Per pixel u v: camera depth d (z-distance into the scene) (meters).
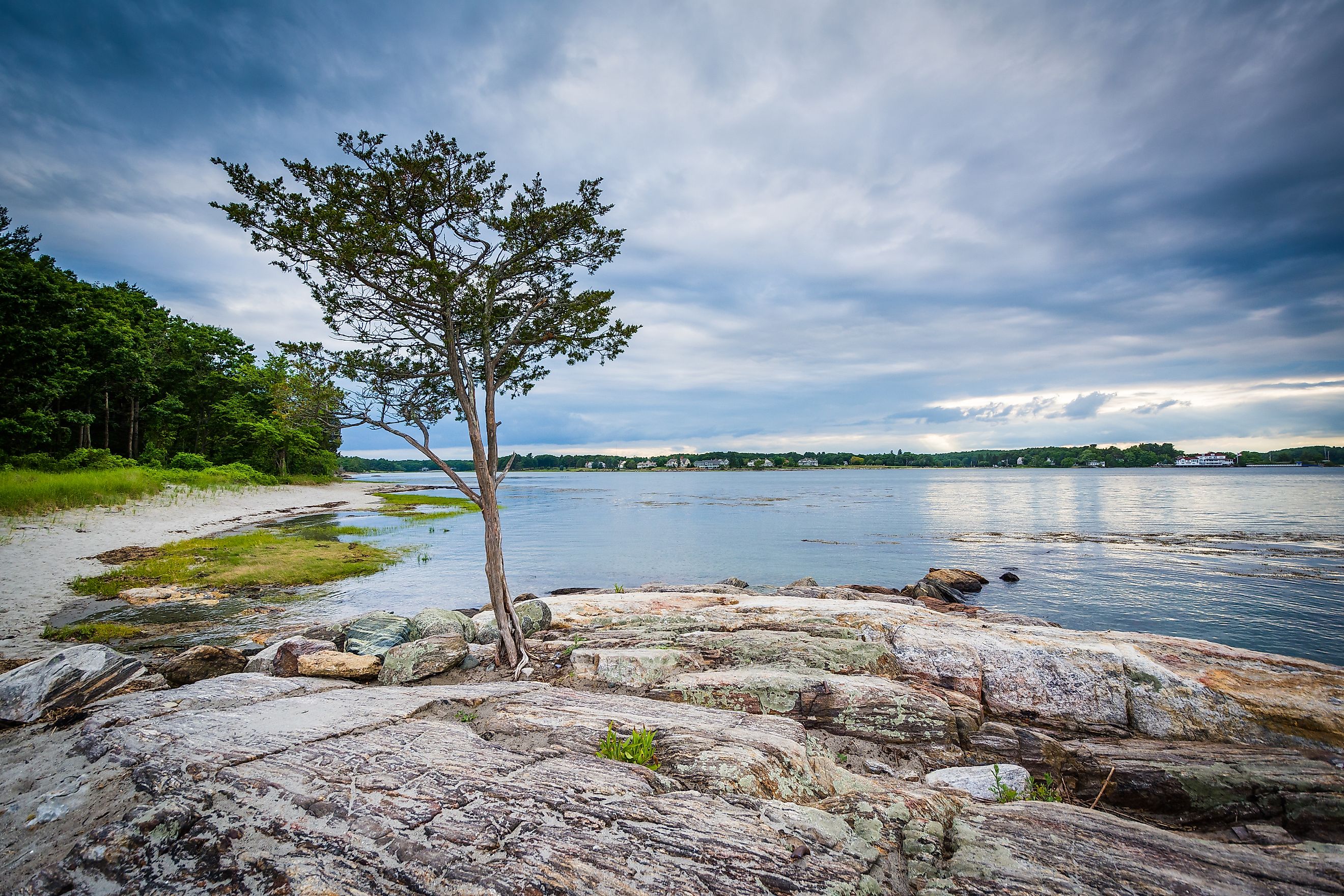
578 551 31.28
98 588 17.80
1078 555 29.97
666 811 4.45
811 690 8.36
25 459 39.56
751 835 4.21
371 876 3.79
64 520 27.69
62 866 4.06
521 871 3.76
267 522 38.00
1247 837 5.82
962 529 41.16
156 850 4.14
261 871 3.89
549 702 7.14
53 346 41.94
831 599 15.70
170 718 6.36
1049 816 5.23
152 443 56.91
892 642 10.09
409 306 9.53
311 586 20.25
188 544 25.09
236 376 67.44
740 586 19.88
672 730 6.13
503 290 10.50
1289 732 7.88
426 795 4.62
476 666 10.22
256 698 7.41
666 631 11.30
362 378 9.95
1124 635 10.75
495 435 10.19
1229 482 106.31
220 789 4.75
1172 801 6.72
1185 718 8.25
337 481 96.12
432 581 22.08
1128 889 3.99
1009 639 9.88
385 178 8.90
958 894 3.92
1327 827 6.00
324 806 4.47
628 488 112.94
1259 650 15.12
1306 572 24.52
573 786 4.82
